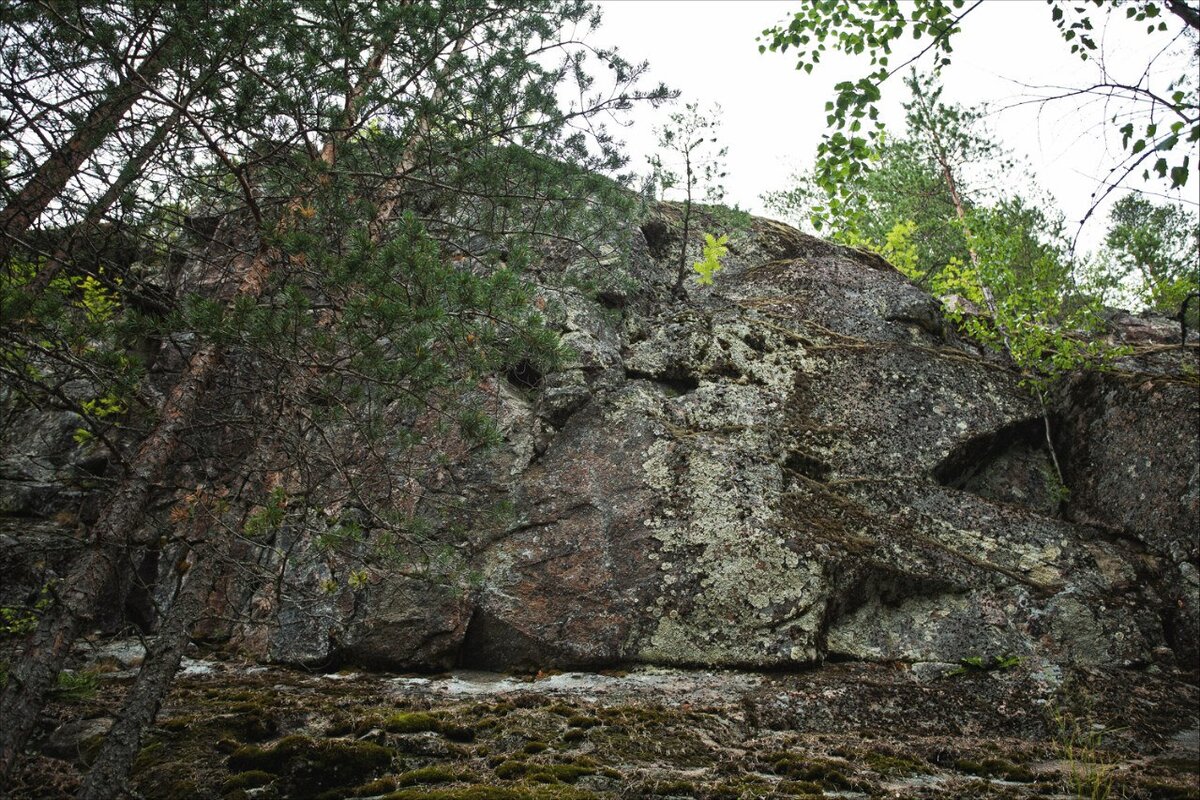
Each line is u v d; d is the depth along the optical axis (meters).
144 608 7.50
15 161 5.07
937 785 4.57
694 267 9.70
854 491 7.56
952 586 6.83
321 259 4.89
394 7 5.92
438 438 7.54
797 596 6.47
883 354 8.66
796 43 6.30
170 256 5.83
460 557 6.78
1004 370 9.00
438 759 4.56
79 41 4.92
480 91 6.15
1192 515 7.25
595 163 6.68
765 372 8.38
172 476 7.34
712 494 7.03
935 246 15.09
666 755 4.74
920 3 5.58
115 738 3.97
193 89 5.14
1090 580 7.14
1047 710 5.94
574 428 7.68
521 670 6.52
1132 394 8.11
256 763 4.39
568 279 7.21
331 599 6.84
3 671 4.62
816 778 4.51
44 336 4.72
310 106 5.57
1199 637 6.73
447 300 4.90
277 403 5.11
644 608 6.58
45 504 8.45
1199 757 5.45
